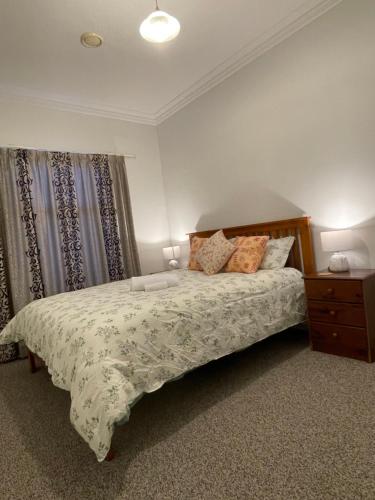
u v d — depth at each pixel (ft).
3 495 4.52
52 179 11.78
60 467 4.99
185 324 6.31
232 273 9.36
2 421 6.61
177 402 6.60
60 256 11.77
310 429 5.12
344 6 8.14
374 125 7.90
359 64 8.03
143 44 9.38
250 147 11.00
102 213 12.99
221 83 11.66
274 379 6.99
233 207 11.91
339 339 7.63
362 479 4.01
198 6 8.12
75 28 8.36
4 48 8.82
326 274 8.09
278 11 8.68
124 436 5.60
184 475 4.50
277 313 8.11
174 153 14.28
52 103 12.00
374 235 8.14
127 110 13.78
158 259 14.89
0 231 10.48
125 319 5.65
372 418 5.18
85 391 4.73
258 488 4.10
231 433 5.31
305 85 9.21
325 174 9.01
